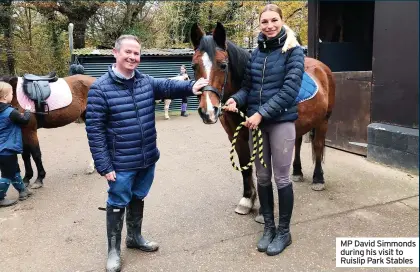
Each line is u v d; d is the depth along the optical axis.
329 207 3.29
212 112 2.27
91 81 4.71
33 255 2.66
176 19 16.92
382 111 4.48
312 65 3.55
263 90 2.41
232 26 16.27
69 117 4.35
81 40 15.46
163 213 3.32
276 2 11.95
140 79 2.34
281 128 2.41
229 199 3.60
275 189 3.74
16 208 3.57
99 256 2.61
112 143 2.28
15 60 14.26
